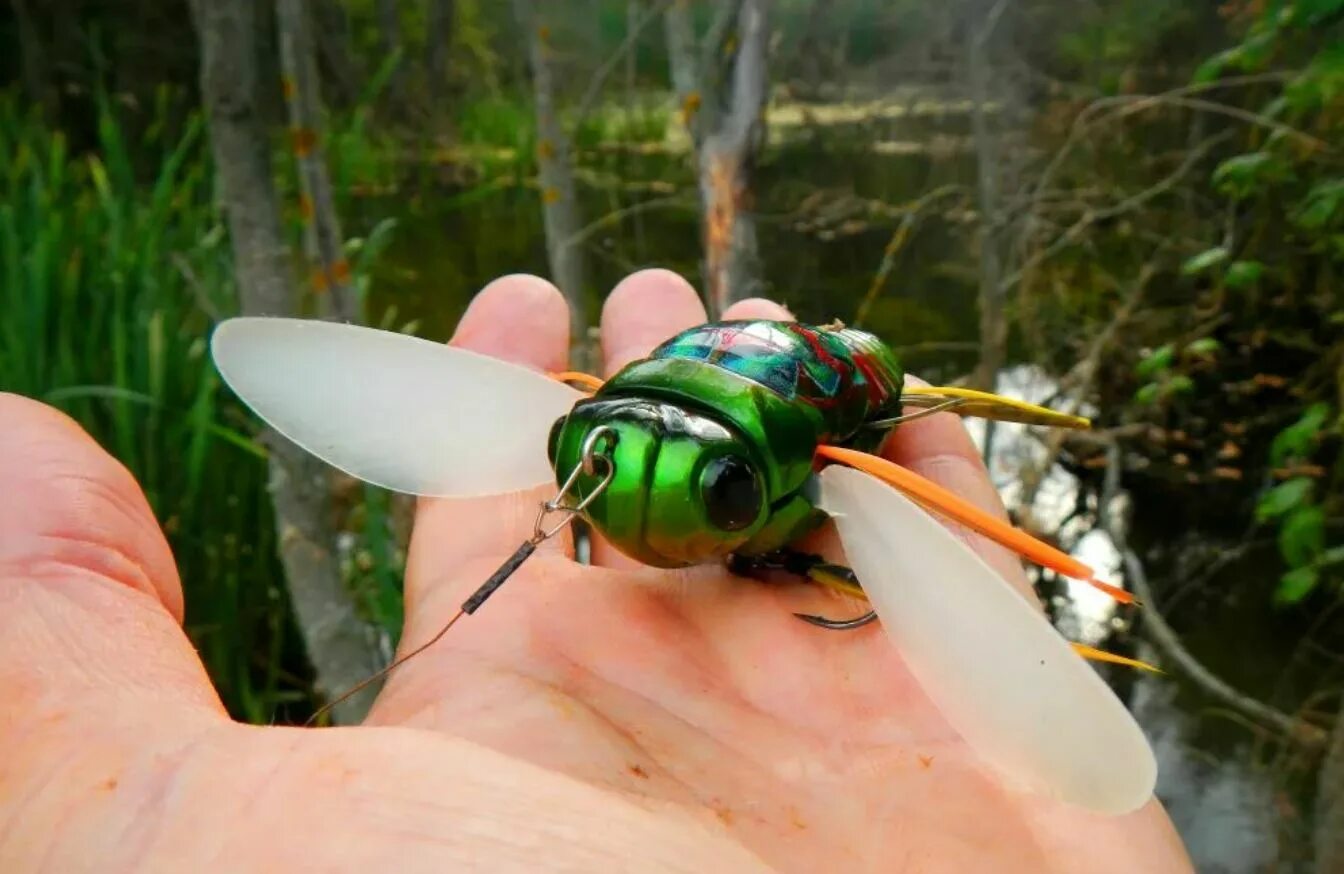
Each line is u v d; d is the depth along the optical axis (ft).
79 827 0.17
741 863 0.18
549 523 0.33
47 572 0.21
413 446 0.28
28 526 0.21
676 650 0.27
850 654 0.28
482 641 0.27
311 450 0.28
